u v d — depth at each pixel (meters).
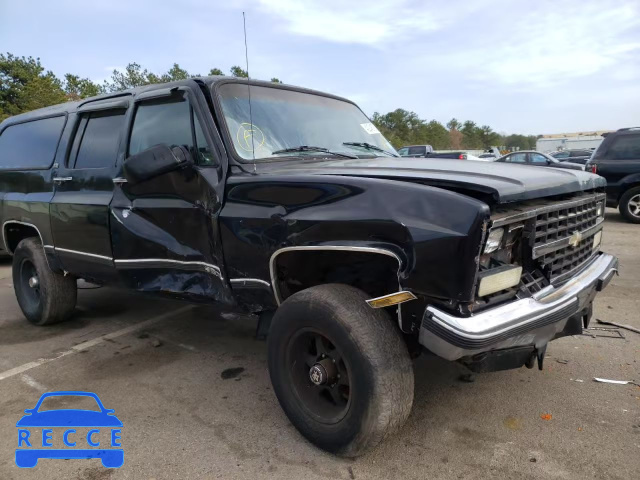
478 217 1.95
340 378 2.42
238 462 2.46
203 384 3.33
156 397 3.16
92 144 3.79
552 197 2.64
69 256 3.92
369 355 2.16
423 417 2.81
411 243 2.04
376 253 2.25
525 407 2.89
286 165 2.93
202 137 2.93
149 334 4.33
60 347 4.06
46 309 4.36
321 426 2.43
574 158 20.78
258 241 2.58
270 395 3.15
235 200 2.70
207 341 4.14
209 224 2.84
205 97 2.98
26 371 3.59
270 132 3.11
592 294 2.86
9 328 4.58
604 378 3.23
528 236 2.35
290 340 2.49
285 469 2.39
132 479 2.35
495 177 2.33
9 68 32.62
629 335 3.95
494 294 2.24
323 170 2.64
